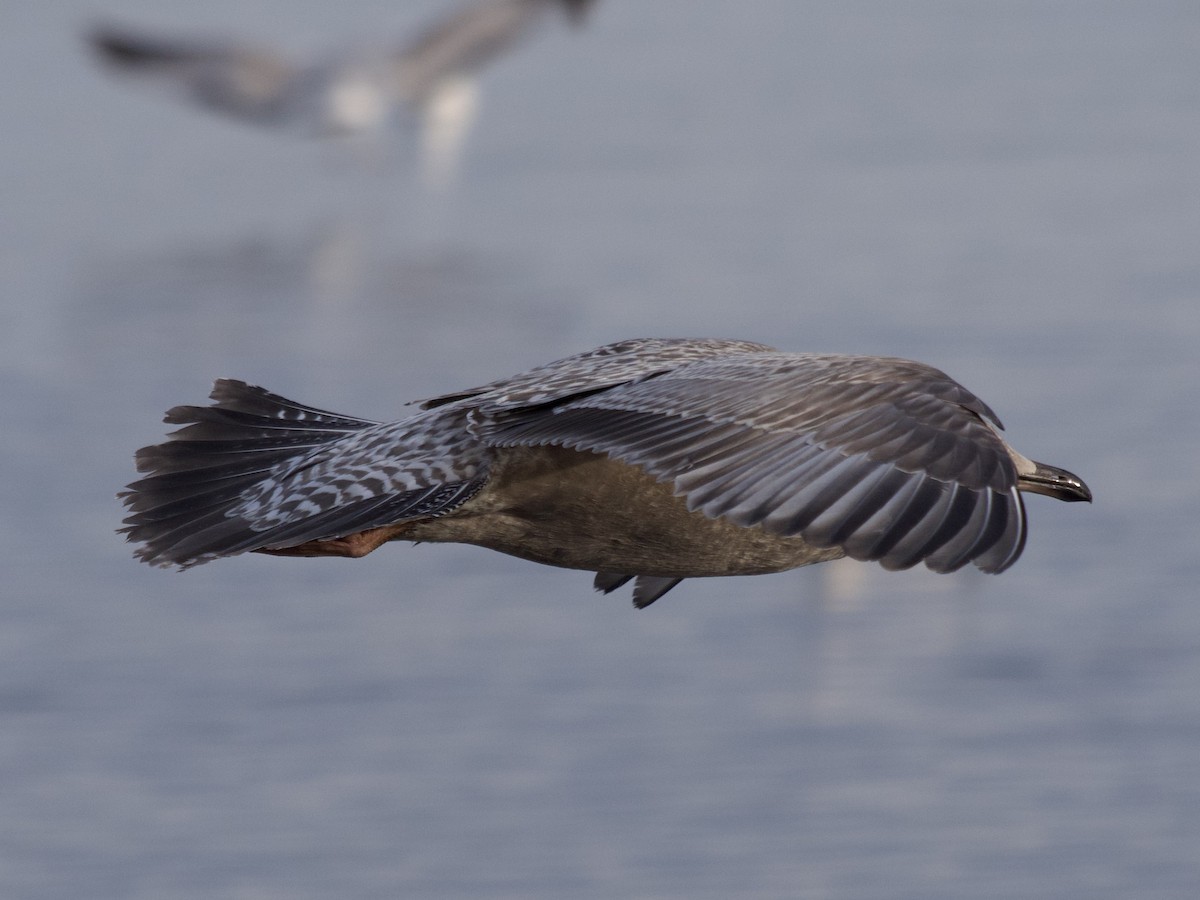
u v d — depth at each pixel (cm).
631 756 1507
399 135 4503
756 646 1703
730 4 6381
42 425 2272
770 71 5041
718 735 1548
